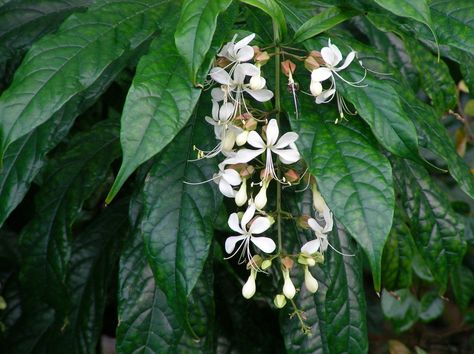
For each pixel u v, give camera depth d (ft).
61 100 1.29
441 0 1.50
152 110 1.22
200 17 1.24
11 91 1.29
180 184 1.44
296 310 1.49
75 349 1.84
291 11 1.46
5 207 1.52
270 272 1.74
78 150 1.73
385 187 1.25
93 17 1.39
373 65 1.52
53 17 1.76
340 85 1.34
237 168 1.41
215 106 1.40
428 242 1.81
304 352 1.68
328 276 1.58
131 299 1.60
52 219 1.69
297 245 1.65
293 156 1.36
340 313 1.59
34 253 1.69
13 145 1.55
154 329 1.61
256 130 1.48
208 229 1.42
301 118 1.34
